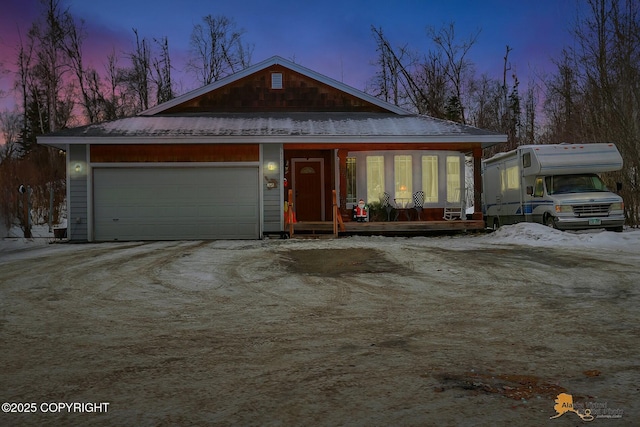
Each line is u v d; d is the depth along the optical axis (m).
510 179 18.30
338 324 5.64
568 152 15.98
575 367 4.09
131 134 16.20
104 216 16.58
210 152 16.73
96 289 7.86
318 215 19.50
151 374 4.03
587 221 15.20
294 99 19.52
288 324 5.66
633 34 18.88
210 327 5.56
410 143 16.80
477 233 17.33
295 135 16.38
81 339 5.11
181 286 8.10
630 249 12.09
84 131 16.56
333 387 3.69
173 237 16.73
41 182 24.44
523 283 8.06
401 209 18.25
